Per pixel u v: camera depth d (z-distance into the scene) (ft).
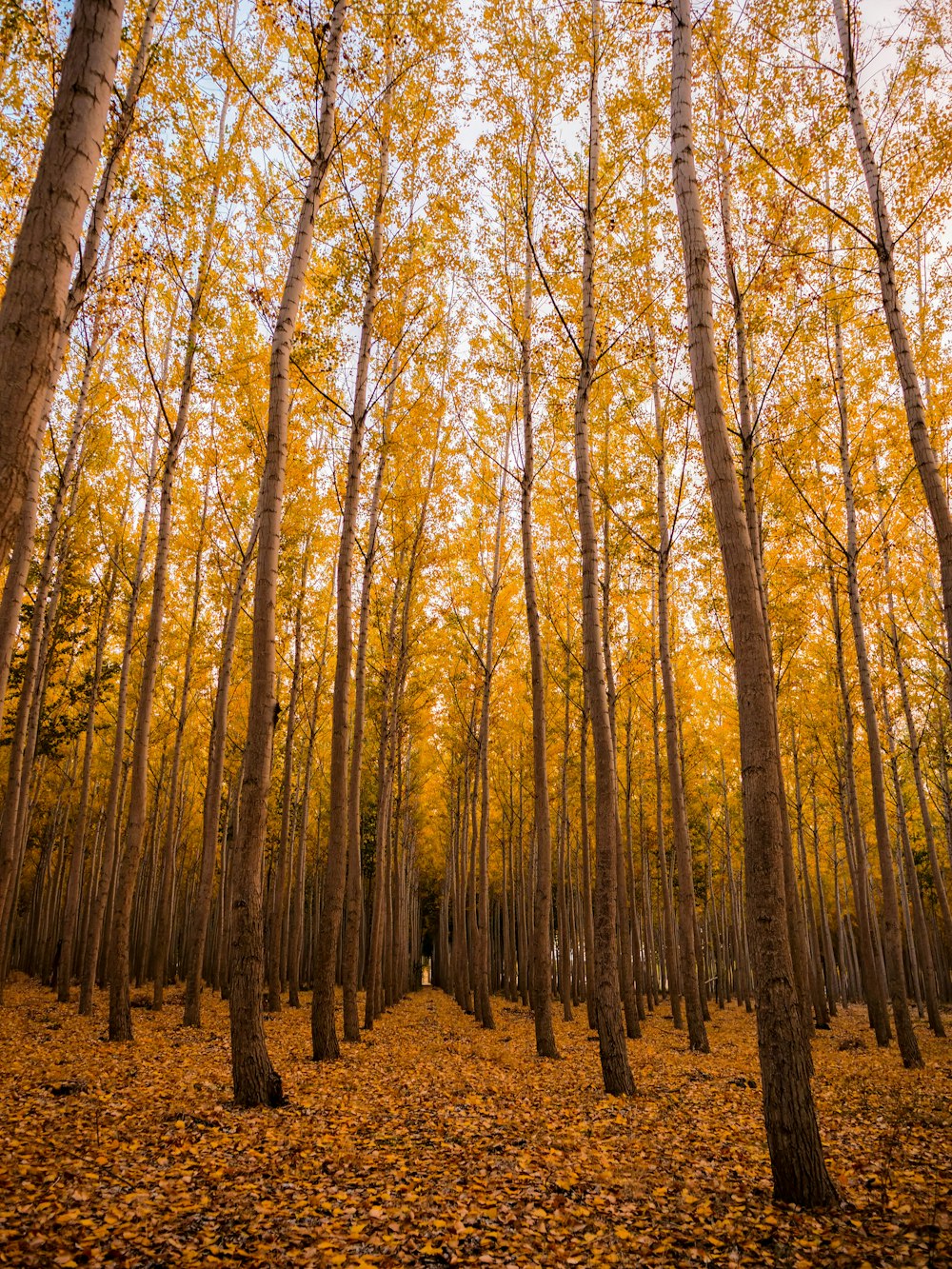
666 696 39.47
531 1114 20.02
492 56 29.68
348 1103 19.93
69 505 41.29
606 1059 23.38
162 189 27.40
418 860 106.01
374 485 38.75
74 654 51.16
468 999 60.29
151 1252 10.24
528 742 64.39
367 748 66.49
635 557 41.11
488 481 45.85
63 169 8.38
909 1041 31.27
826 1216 12.11
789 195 29.37
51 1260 9.64
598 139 29.07
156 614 30.55
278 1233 11.19
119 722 41.04
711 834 82.02
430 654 52.70
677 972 48.78
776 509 38.11
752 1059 33.32
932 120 25.48
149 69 25.23
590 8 28.50
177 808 64.49
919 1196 13.20
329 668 56.70
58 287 8.12
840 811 62.18
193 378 34.01
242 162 31.81
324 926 27.76
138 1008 44.52
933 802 74.74
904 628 48.37
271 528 20.42
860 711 50.52
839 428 36.99
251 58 27.35
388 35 27.55
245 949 19.07
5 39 19.95
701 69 27.45
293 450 37.96
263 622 19.95
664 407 39.11
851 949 98.53
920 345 31.96
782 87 26.81
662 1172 14.94
